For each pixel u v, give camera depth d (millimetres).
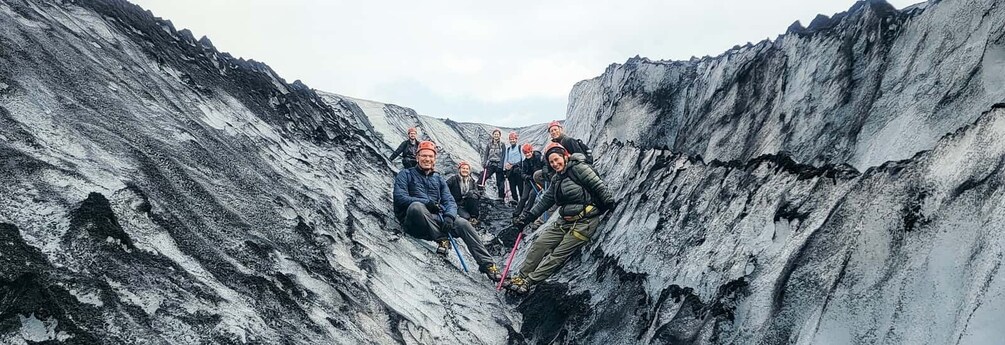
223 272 3188
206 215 3678
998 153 2766
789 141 4859
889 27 4535
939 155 3125
